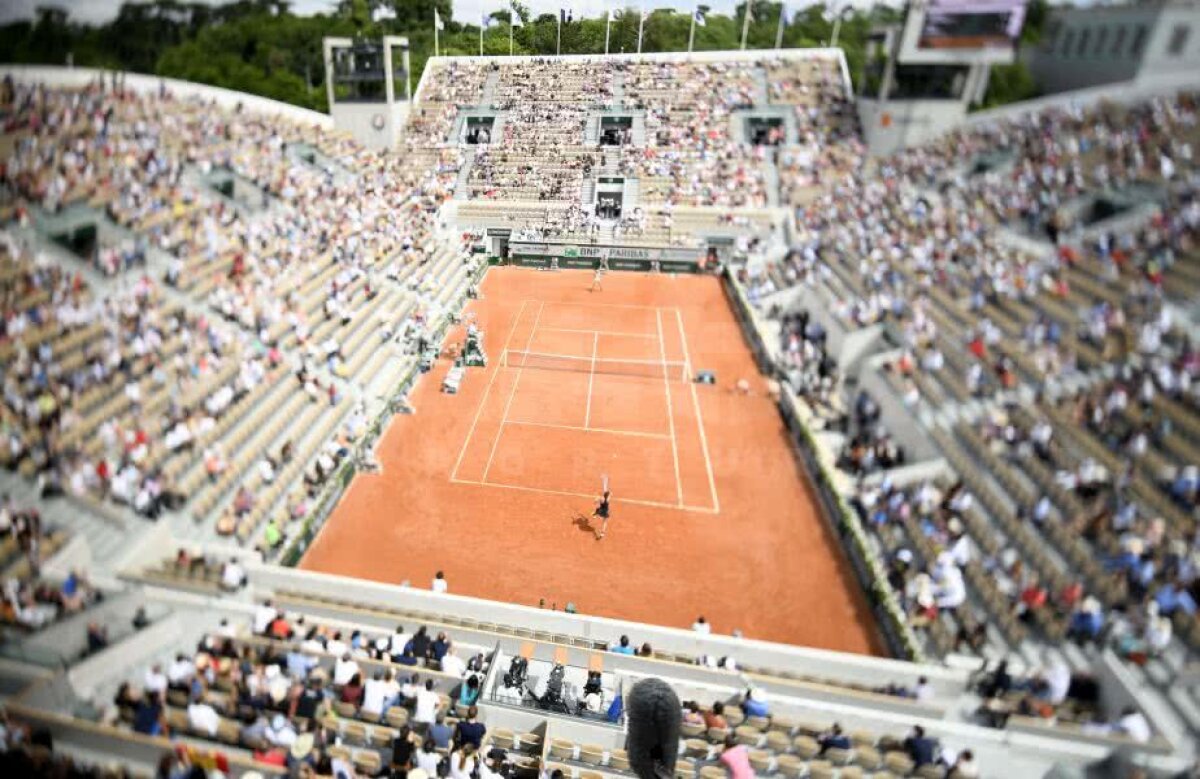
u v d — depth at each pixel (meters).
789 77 55.66
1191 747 13.35
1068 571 18.11
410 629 17.77
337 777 12.15
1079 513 18.98
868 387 28.88
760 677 16.11
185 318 26.75
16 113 32.84
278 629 16.27
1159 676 14.78
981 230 28.00
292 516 21.91
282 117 49.34
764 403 30.55
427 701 14.02
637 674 16.31
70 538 18.14
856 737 14.51
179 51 54.69
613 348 35.56
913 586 19.11
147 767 12.37
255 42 62.97
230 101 46.59
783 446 27.41
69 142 33.12
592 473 25.48
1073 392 22.31
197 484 21.34
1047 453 21.08
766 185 48.94
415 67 64.94
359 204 42.94
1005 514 20.53
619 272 46.97
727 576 20.89
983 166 27.41
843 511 22.22
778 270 41.69
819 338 34.16
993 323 26.81
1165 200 21.95
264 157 42.12
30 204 27.59
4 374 21.11
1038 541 19.11
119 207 30.69
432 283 38.91
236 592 18.34
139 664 15.45
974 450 23.20
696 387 31.83
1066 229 24.98
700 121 54.31
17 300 24.00
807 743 14.02
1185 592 15.44
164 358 24.97
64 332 24.11
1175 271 21.22
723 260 46.12
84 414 21.69
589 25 62.25
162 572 18.31
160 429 22.19
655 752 3.21
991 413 23.62
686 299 42.44
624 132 53.91
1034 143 25.28
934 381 26.55
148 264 29.25
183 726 13.39
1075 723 14.55
